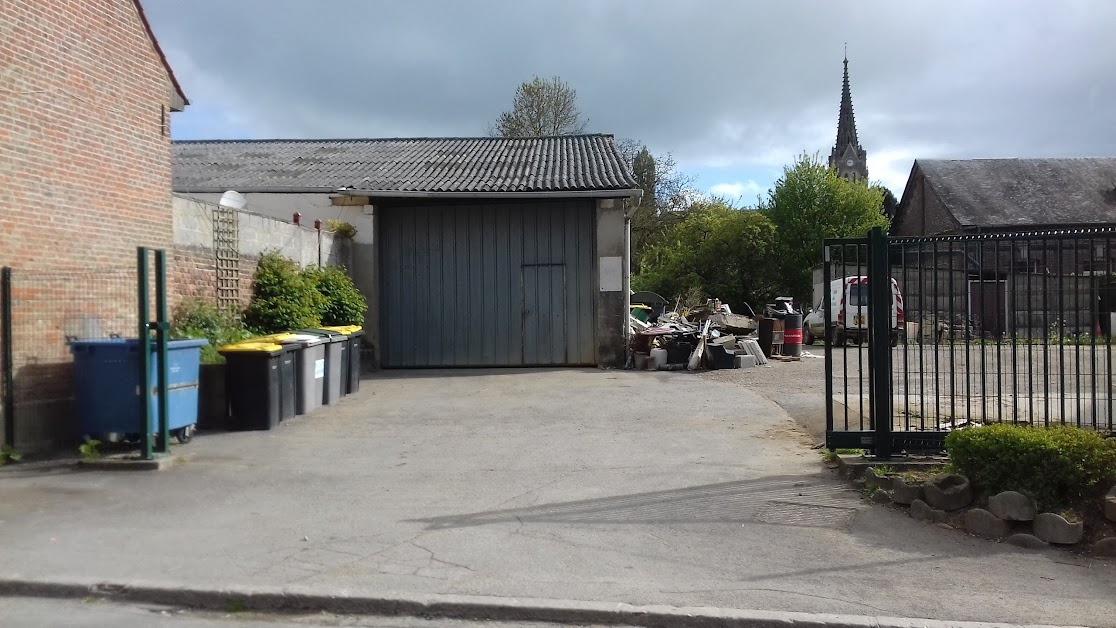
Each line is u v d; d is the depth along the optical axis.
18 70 8.52
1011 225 33.66
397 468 8.23
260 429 10.23
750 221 36.59
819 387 13.55
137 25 10.23
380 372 17.27
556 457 8.68
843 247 7.72
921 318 7.80
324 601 4.90
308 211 17.81
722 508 6.75
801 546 5.87
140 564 5.44
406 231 18.09
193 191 17.88
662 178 48.12
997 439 6.24
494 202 17.89
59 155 9.03
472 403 12.52
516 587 5.08
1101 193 35.28
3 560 5.50
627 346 17.56
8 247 8.47
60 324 9.01
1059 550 5.79
